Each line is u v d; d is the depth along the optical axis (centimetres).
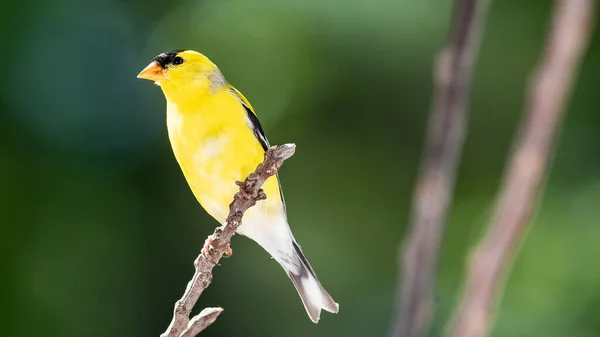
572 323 1055
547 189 1154
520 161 498
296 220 1238
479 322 487
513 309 1080
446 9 1134
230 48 1222
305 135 1250
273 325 1191
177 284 1173
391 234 1230
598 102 1191
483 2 512
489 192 1237
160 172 1209
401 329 494
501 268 491
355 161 1245
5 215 1110
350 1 1159
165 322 1155
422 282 499
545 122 498
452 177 513
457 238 1220
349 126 1237
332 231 1237
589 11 502
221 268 1206
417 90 1185
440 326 1156
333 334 1189
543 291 1082
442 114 516
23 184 1134
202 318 473
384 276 1216
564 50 500
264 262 1200
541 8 1200
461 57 512
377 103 1214
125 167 1195
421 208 508
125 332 1127
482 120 1232
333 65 1195
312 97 1227
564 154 1180
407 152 1227
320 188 1250
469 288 491
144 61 1248
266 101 1241
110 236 1145
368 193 1249
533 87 505
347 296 1207
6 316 1077
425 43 1141
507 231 492
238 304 1199
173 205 1198
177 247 1184
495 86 1221
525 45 1206
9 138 1152
